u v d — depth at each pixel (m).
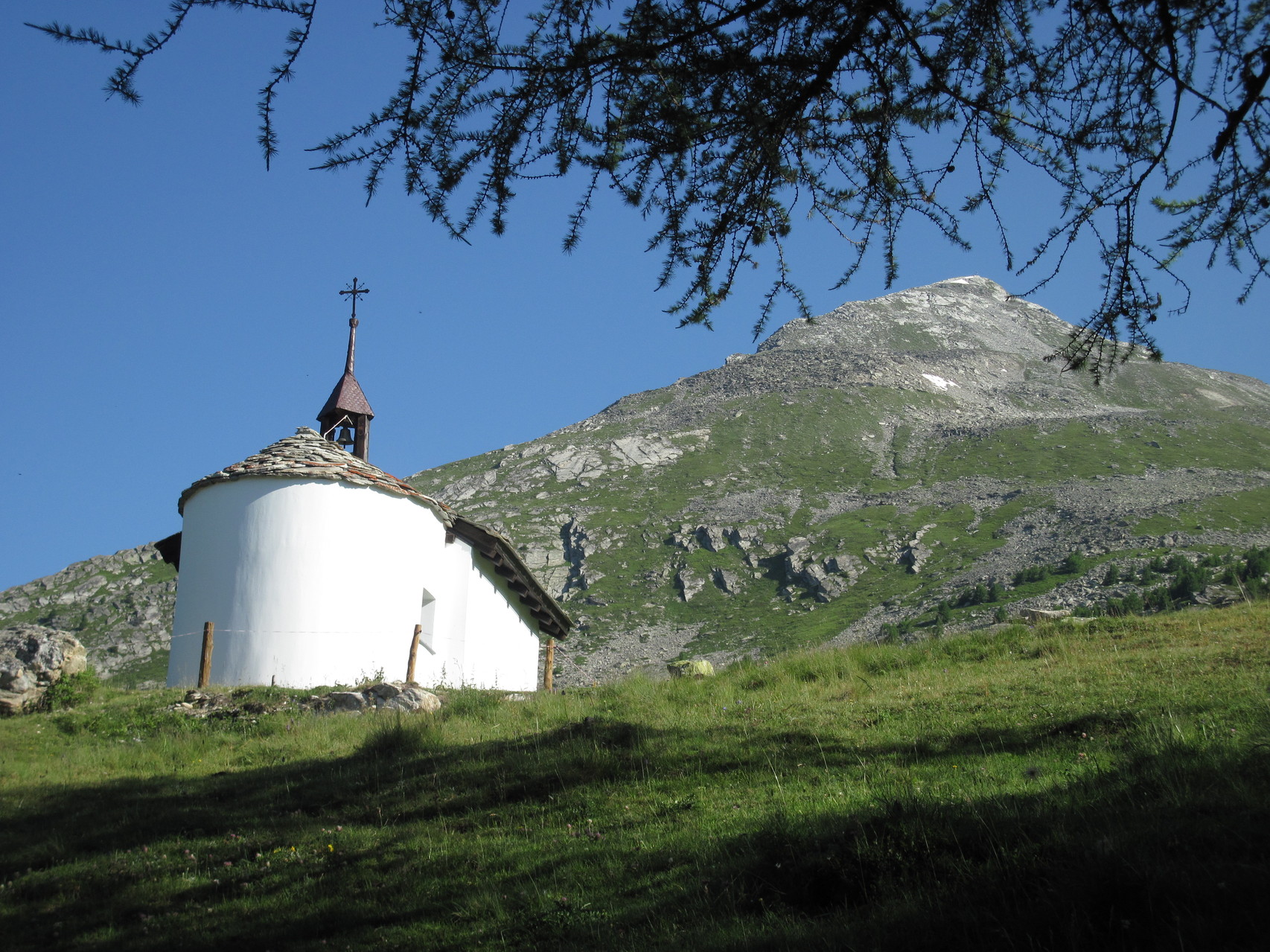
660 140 7.34
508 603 31.88
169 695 20.11
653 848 9.18
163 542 28.42
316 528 24.59
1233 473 181.25
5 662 19.25
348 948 7.84
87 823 11.85
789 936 6.66
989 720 12.56
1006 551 153.50
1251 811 7.23
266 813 11.90
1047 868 6.66
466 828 10.63
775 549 171.38
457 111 6.73
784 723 13.62
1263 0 6.98
